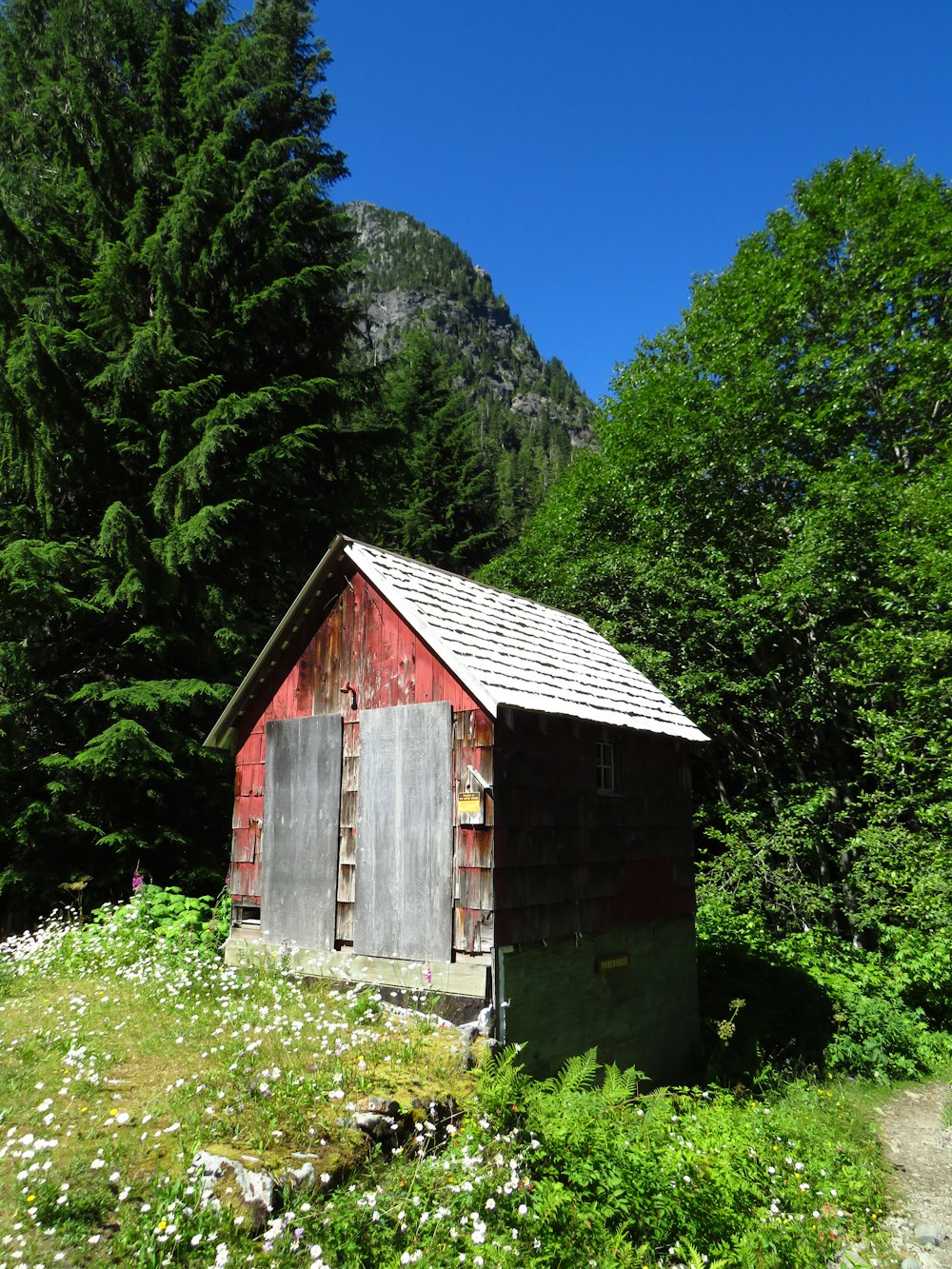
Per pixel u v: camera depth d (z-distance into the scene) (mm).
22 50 14852
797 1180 5922
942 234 16031
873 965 11742
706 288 19750
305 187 15234
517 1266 4000
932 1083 9477
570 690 8164
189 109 14781
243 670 12961
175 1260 3615
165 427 13383
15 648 11156
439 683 7168
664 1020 8867
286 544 15211
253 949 8141
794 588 13781
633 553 17031
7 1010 6727
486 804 6625
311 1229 3883
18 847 11211
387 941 7020
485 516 32875
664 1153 5156
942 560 12539
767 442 16172
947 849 12297
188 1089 5070
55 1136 4520
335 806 7758
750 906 14234
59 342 13234
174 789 12391
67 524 13211
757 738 16234
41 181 13945
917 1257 5410
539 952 6898
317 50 17750
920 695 12789
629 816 8812
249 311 14539
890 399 15836
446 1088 5285
